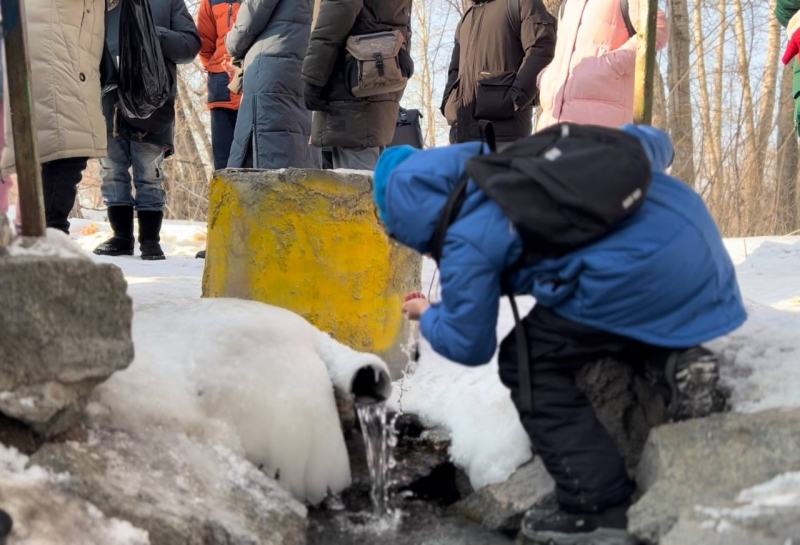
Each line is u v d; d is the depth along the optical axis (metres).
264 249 3.50
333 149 5.30
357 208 3.52
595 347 2.33
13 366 2.05
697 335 2.21
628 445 2.54
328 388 3.02
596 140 2.26
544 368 2.39
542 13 5.28
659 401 2.55
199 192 20.31
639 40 3.32
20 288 2.05
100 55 5.51
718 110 20.48
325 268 3.49
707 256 2.20
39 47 5.12
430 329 2.39
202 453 2.50
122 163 7.23
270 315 3.10
